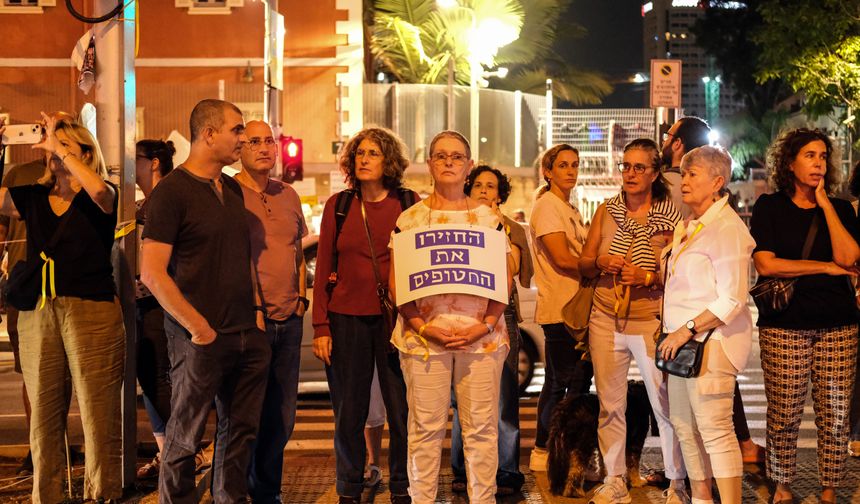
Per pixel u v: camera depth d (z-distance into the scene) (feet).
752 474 22.68
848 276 19.84
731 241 17.83
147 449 24.40
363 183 20.12
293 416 20.07
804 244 19.76
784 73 82.84
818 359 19.93
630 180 20.08
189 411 17.62
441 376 17.67
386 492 21.94
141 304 21.90
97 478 19.63
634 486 22.07
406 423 20.17
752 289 20.30
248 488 19.97
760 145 156.04
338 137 83.76
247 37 81.92
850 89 81.56
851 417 23.52
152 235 17.12
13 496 20.68
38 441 19.29
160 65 81.82
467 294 17.39
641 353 19.95
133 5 21.18
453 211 17.81
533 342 33.58
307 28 84.99
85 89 21.06
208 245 17.58
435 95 89.25
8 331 22.95
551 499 21.11
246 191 19.92
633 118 92.17
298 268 21.08
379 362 20.07
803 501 20.49
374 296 19.81
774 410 20.07
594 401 21.58
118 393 19.67
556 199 22.88
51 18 53.78
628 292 19.88
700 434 18.54
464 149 17.83
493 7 94.38
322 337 19.71
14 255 22.25
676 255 18.43
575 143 93.15
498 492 21.27
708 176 18.16
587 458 21.30
